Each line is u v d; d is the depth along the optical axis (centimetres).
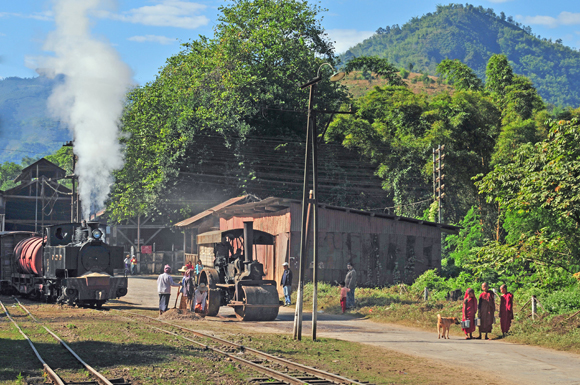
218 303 2147
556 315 1728
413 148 4409
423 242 3028
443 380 1078
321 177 5003
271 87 5047
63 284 2364
